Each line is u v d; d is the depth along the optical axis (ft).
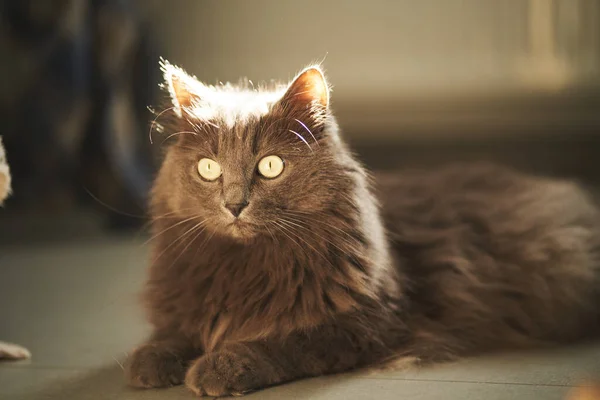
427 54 7.32
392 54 7.35
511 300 3.39
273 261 3.04
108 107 5.90
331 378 3.00
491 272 3.40
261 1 7.41
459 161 7.18
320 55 7.42
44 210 6.69
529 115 7.11
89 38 5.99
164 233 3.16
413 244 3.39
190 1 7.39
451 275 3.34
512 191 3.66
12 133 6.54
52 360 3.26
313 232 3.04
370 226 3.11
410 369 3.05
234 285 3.07
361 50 7.39
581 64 7.04
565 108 7.04
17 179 6.65
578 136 7.02
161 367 3.00
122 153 5.93
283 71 7.43
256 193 3.00
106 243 5.45
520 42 7.16
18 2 6.07
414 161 7.24
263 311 3.05
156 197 3.20
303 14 7.39
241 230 3.00
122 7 5.84
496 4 7.14
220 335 3.07
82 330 3.58
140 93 5.96
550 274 3.44
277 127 3.03
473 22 7.21
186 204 3.09
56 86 6.32
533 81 7.11
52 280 4.37
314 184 3.04
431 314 3.29
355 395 2.88
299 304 3.04
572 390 2.87
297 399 2.86
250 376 2.90
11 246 5.43
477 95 7.20
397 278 3.21
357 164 3.16
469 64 7.23
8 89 6.44
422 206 3.52
